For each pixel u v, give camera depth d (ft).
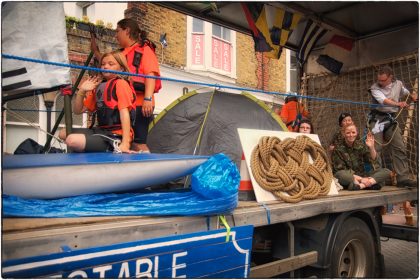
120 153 7.88
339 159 13.48
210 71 31.65
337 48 19.08
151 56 10.40
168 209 6.16
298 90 20.44
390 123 14.92
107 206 6.09
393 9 16.16
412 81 16.80
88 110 9.96
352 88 18.72
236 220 7.04
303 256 9.10
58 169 5.98
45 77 8.62
